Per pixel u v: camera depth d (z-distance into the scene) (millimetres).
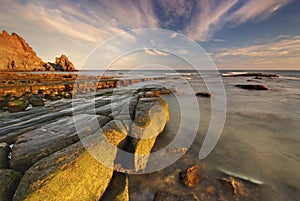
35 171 1317
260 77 18203
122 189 1537
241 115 4320
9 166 1651
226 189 1644
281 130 3248
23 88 7695
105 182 1551
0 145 2037
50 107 4336
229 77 18891
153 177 1851
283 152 2393
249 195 1571
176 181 1777
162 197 1513
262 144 2654
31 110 4062
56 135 2189
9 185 1302
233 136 2975
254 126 3498
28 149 1814
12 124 3000
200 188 1674
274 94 7777
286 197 1546
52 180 1233
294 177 1833
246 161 2170
